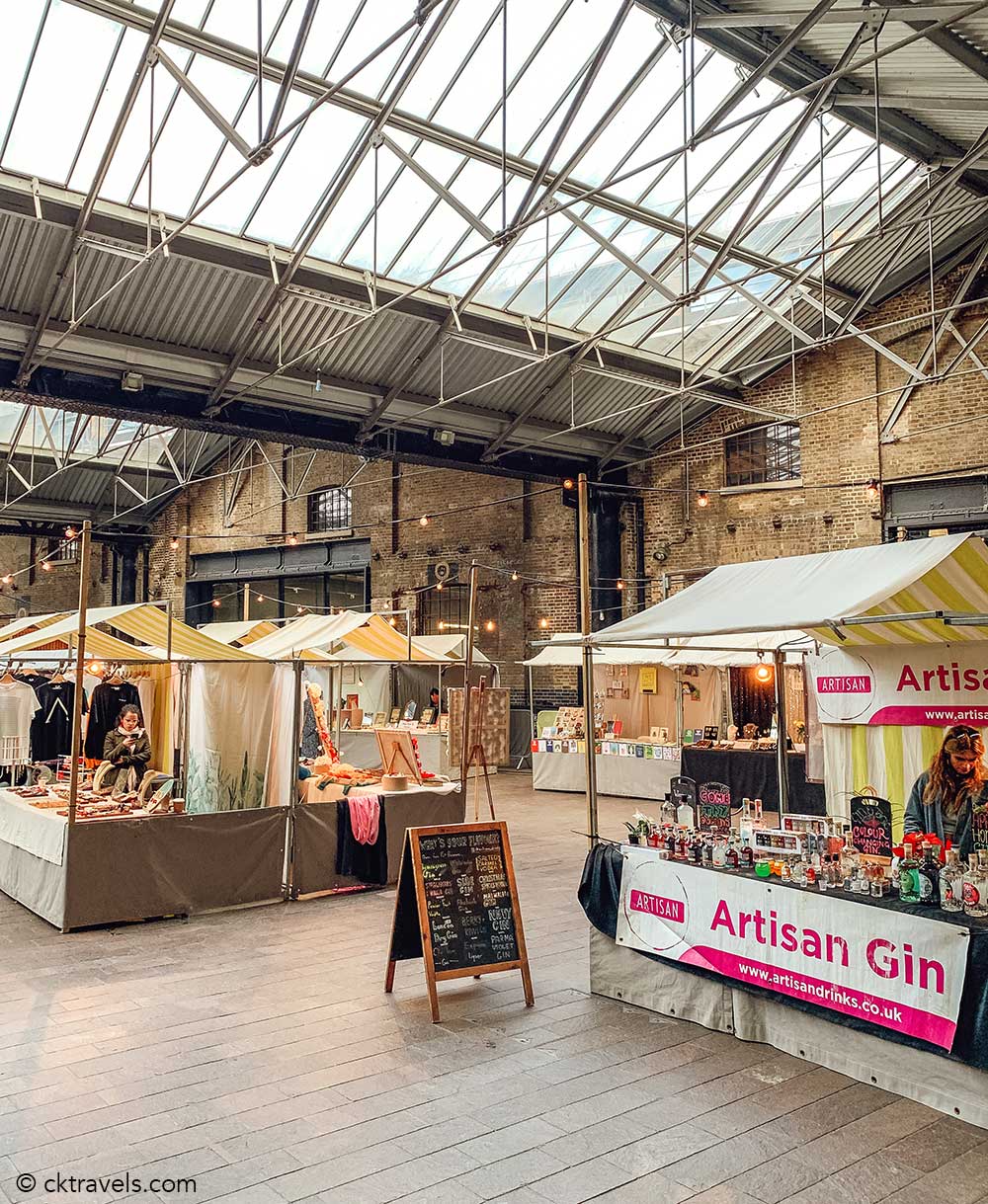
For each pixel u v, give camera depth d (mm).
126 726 8109
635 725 14664
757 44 8812
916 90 9117
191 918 7051
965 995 3816
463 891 5266
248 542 21500
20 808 7562
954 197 11680
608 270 12180
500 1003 5230
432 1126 3795
